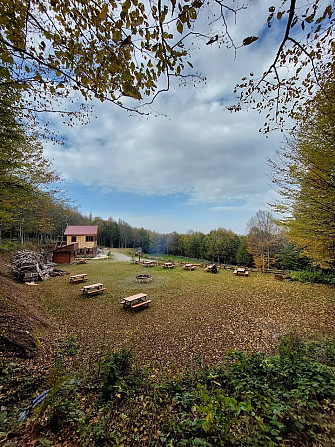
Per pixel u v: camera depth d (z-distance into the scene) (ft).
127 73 5.99
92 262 77.25
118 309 28.37
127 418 8.45
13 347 13.84
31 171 17.74
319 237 19.20
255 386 8.88
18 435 7.02
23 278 41.34
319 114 13.80
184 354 16.42
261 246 63.52
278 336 18.63
